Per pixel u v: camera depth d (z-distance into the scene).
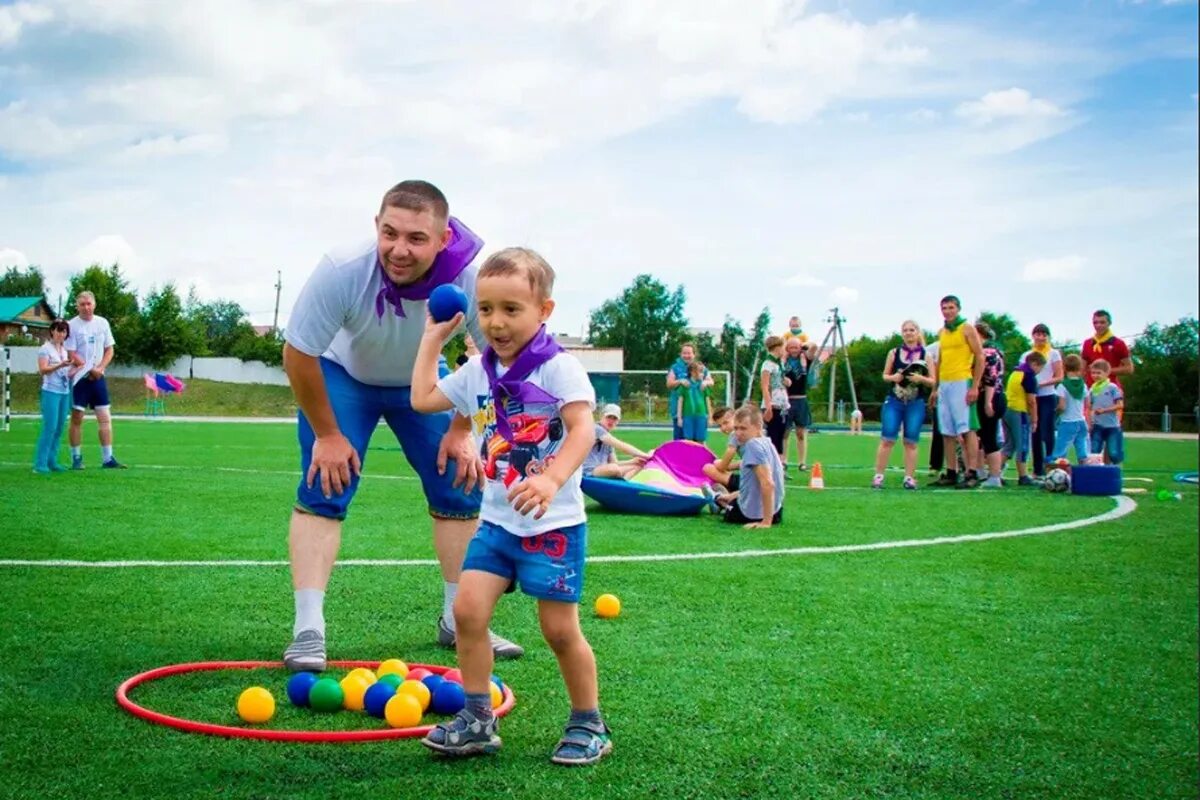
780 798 2.67
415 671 3.61
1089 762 2.99
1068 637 4.47
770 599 5.14
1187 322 53.97
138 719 3.13
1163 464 17.89
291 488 9.94
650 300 87.19
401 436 4.34
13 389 48.12
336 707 3.30
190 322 62.59
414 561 6.04
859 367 57.62
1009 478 13.51
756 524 7.95
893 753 3.02
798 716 3.34
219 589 5.12
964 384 11.77
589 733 2.93
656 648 4.14
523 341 3.07
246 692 3.20
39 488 9.36
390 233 3.81
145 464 12.81
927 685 3.71
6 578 5.21
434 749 2.89
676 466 9.45
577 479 3.04
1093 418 13.95
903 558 6.45
